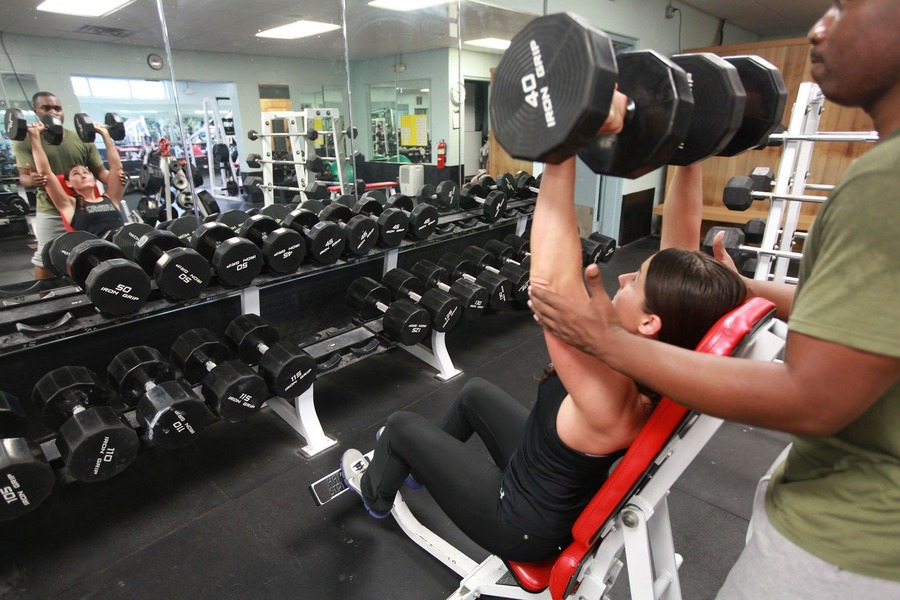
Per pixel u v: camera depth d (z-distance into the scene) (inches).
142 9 102.7
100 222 97.3
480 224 120.6
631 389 29.0
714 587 53.7
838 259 17.9
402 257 118.6
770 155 180.9
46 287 80.5
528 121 20.1
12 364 67.7
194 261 68.2
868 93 19.0
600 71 17.3
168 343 82.4
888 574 21.7
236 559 59.4
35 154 87.4
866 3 17.5
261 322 79.1
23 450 53.2
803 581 23.8
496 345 114.8
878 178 16.9
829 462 23.2
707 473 71.2
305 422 80.0
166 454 78.4
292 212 87.0
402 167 147.6
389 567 57.8
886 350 16.8
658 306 28.2
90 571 58.2
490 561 53.2
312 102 133.8
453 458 42.4
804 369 18.3
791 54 173.6
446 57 143.3
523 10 135.2
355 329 92.9
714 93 24.8
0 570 58.4
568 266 23.4
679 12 193.8
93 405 64.2
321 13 121.5
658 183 214.1
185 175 120.0
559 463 32.9
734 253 77.2
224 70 119.2
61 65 98.3
